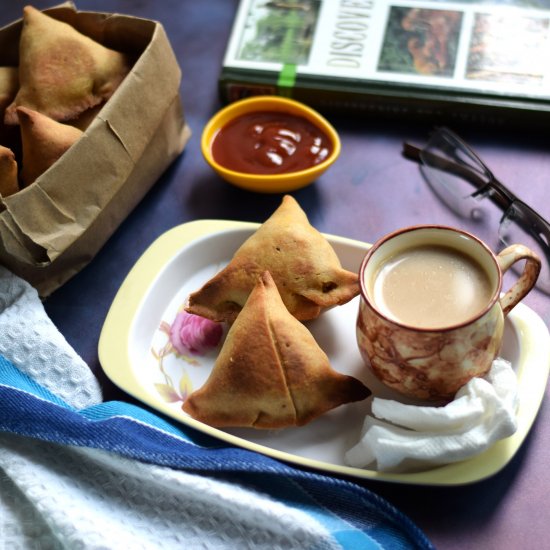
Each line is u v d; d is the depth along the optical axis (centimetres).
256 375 59
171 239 75
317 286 65
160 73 76
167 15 103
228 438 59
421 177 83
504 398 57
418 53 88
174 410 62
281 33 92
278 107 84
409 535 54
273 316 60
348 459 59
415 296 58
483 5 91
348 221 79
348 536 54
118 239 80
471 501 58
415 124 88
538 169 82
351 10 93
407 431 56
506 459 56
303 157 81
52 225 68
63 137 71
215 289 67
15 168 69
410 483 56
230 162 81
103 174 70
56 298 76
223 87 89
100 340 67
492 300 54
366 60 88
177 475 56
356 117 89
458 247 60
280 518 54
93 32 84
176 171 86
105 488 58
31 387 64
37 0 105
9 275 69
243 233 75
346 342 67
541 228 74
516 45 87
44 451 60
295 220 68
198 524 56
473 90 83
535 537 55
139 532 56
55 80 77
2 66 85
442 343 54
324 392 60
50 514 55
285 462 58
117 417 59
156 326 71
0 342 66
